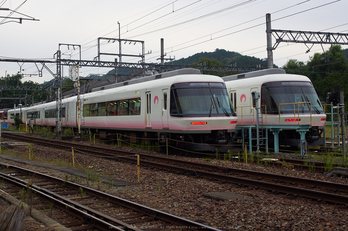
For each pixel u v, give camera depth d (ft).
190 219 23.03
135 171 41.01
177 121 51.83
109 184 33.12
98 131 83.41
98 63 113.29
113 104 72.43
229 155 48.34
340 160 41.93
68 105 100.53
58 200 26.66
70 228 21.49
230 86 63.46
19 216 17.30
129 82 70.03
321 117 54.85
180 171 39.24
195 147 52.49
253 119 58.08
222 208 24.94
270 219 22.25
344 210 23.89
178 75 54.60
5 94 266.16
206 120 51.03
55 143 78.95
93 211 23.70
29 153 56.95
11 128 150.10
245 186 31.78
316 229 20.39
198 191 30.40
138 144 67.36
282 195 28.50
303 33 83.97
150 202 27.40
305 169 39.83
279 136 57.62
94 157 54.60
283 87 55.31
